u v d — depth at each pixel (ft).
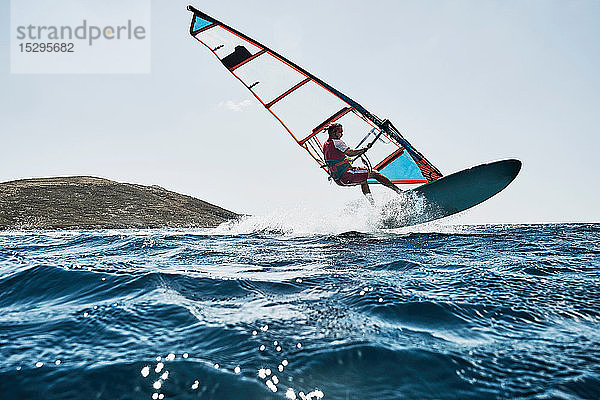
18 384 4.17
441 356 4.97
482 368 4.69
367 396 4.06
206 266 11.53
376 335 5.64
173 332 5.68
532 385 4.30
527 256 13.64
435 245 17.24
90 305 7.13
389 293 7.87
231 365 4.64
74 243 20.17
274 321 6.21
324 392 4.12
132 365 4.59
